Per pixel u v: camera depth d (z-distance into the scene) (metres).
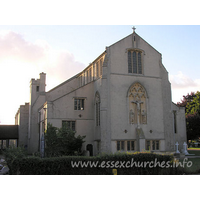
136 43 38.12
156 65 39.06
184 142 41.38
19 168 16.98
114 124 34.75
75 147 30.22
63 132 29.92
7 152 19.98
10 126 59.28
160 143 37.00
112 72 35.91
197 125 56.09
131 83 36.72
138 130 35.41
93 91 38.50
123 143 35.06
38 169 17.05
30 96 49.75
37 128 46.66
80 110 37.09
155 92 38.16
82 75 48.25
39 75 49.22
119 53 36.84
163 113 38.06
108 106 34.84
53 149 27.72
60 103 35.94
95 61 41.22
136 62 37.94
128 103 36.12
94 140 37.06
